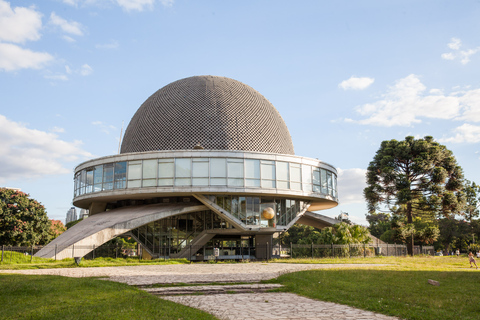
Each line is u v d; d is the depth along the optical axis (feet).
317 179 119.96
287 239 236.43
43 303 32.81
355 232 120.16
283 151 128.36
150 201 116.98
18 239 129.08
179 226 111.86
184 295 41.65
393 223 148.05
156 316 28.37
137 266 73.41
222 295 41.45
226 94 127.44
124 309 30.30
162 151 106.22
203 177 104.58
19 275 51.03
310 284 48.01
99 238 88.74
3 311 29.78
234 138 118.11
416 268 75.41
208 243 116.37
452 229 218.79
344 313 32.35
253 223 109.19
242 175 106.42
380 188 153.07
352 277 55.06
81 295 36.37
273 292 43.86
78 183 123.03
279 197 115.14
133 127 131.64
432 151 151.53
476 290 45.24
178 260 89.15
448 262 100.83
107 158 112.16
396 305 35.32
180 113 122.21
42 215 137.90
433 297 39.83
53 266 69.00
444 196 148.56
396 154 153.38
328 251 103.60
